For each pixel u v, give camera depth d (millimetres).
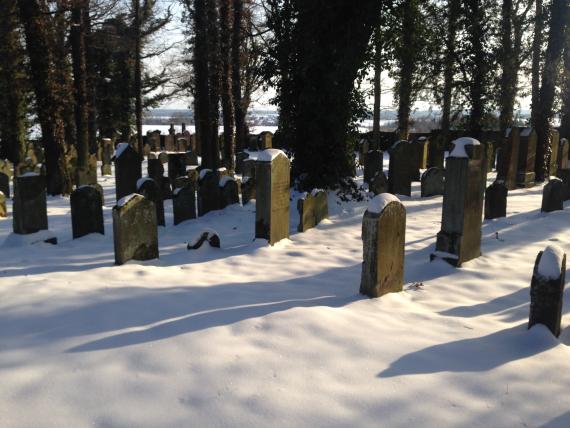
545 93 17031
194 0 18750
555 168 18969
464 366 4102
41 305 5129
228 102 20969
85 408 3340
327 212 10859
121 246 7094
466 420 3377
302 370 3867
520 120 26219
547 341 4527
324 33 11383
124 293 5570
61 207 14320
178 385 3605
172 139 38500
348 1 11109
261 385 3641
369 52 12109
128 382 3635
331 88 11359
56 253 8148
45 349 4125
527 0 23172
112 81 34875
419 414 3412
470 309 5699
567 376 4000
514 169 15797
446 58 19250
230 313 4930
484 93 19188
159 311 4977
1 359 3959
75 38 20000
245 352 4098
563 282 4633
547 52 16734
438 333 4789
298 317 4750
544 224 10008
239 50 21297
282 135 12289
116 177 12102
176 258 7793
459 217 7215
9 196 16125
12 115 23531
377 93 24125
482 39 18641
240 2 20297
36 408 3326
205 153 20188
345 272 7121
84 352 4062
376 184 12789
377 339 4484
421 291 6320
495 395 3697
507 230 9609
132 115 36000
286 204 8891
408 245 8727
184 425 3186
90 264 7211
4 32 19141
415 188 15859
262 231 8523
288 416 3307
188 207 11508
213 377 3717
